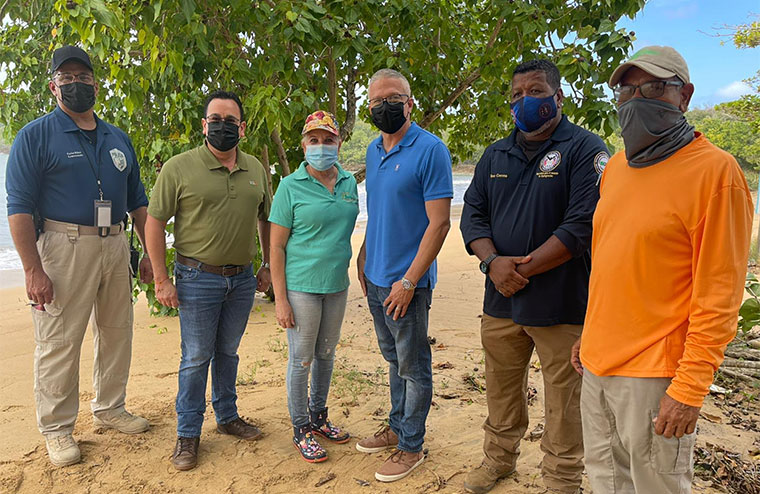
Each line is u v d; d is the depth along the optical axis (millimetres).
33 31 6242
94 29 4441
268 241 3645
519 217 2576
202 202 3088
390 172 2863
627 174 1960
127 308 3488
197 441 3217
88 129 3230
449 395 4152
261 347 5328
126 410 3836
